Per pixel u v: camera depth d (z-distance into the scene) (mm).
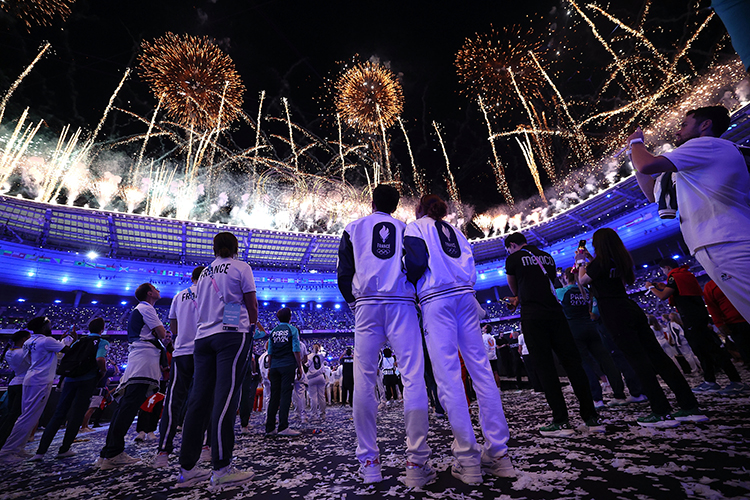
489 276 39656
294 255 36344
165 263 31250
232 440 2500
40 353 4820
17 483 2982
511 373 10805
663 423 2594
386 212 2744
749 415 2623
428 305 2361
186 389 3518
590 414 2904
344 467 2561
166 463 3281
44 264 26750
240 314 2793
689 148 1884
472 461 1942
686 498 1364
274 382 4938
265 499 1971
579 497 1505
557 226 34844
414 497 1779
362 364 2324
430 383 5250
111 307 29062
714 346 4168
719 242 1728
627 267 3055
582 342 4316
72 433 4418
